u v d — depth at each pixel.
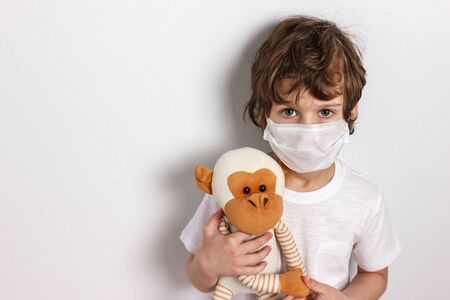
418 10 0.82
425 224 0.98
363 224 0.81
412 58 0.85
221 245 0.71
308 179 0.80
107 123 0.86
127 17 0.80
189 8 0.80
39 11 0.78
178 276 1.00
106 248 0.95
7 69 0.81
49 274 0.96
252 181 0.67
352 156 0.92
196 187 0.92
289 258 0.76
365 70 0.78
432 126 0.90
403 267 1.02
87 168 0.89
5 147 0.86
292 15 0.81
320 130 0.70
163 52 0.82
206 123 0.87
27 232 0.93
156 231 0.95
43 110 0.84
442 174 0.94
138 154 0.89
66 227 0.93
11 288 0.96
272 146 0.76
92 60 0.82
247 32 0.82
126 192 0.91
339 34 0.73
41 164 0.88
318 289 0.75
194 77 0.84
